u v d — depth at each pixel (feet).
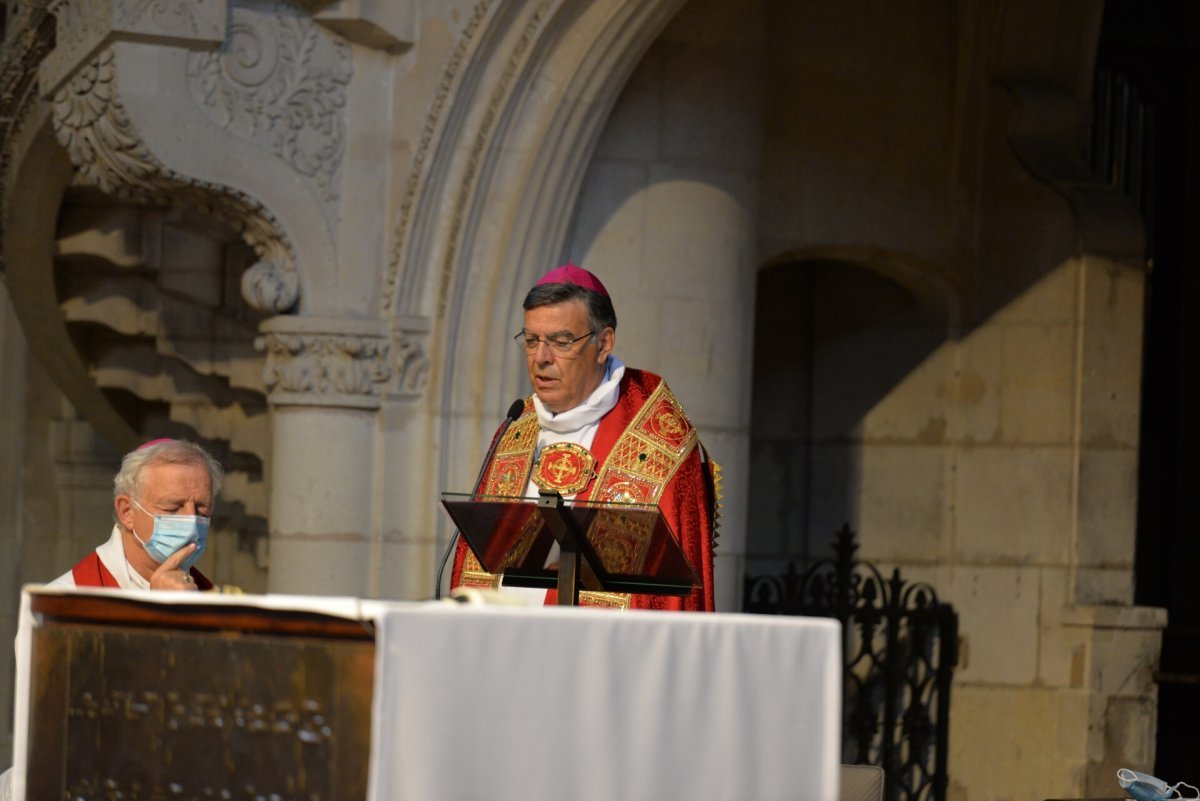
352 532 27.20
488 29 25.86
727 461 28.45
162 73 25.95
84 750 11.31
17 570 44.91
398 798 10.30
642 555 14.25
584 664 10.93
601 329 17.75
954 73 32.81
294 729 10.71
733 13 28.50
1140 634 31.09
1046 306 31.99
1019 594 32.14
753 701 11.55
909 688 33.12
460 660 10.50
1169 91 35.81
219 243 35.29
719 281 28.32
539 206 26.63
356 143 27.37
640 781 11.08
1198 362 35.78
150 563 16.51
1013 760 31.81
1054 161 32.30
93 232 35.76
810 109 32.01
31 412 45.03
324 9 26.86
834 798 11.76
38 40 31.32
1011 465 32.45
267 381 27.48
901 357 33.96
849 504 34.42
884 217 32.40
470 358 27.12
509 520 14.26
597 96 26.25
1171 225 35.81
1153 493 35.76
